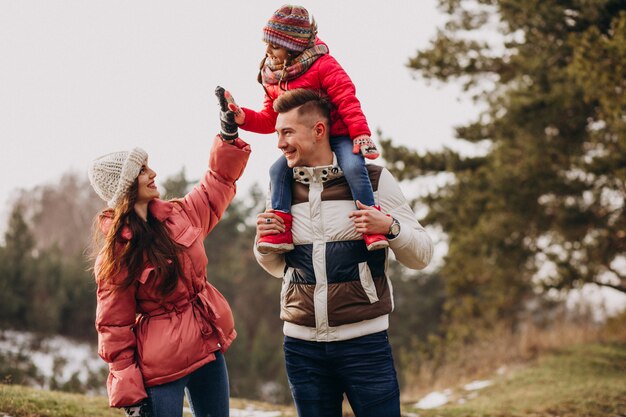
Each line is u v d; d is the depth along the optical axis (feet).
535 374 36.29
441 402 33.73
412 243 11.03
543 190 41.70
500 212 43.50
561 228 43.01
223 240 138.51
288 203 11.21
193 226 11.82
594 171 38.60
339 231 10.93
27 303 86.69
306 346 11.14
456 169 47.70
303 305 11.01
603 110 36.88
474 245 46.09
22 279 88.33
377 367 10.94
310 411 11.17
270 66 11.98
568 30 40.09
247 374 88.99
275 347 98.37
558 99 39.19
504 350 43.96
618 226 42.29
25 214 154.40
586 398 27.91
